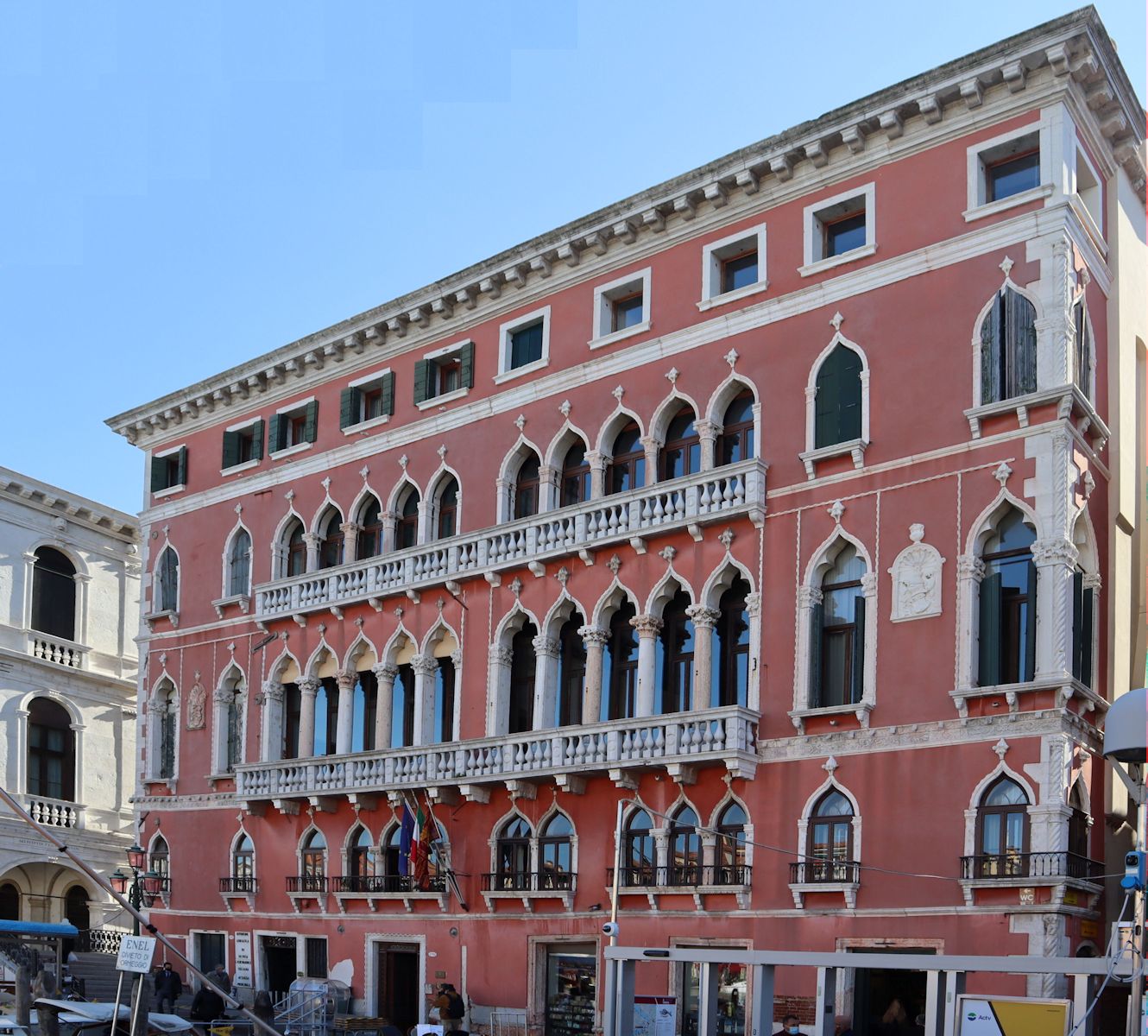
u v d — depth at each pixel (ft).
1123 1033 74.08
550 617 97.40
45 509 141.59
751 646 87.10
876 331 85.51
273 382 121.60
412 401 111.34
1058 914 72.28
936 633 79.61
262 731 115.24
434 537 107.76
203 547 125.18
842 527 84.53
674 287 95.91
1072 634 75.97
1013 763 75.36
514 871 96.27
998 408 79.00
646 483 95.09
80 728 141.79
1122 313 87.30
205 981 54.34
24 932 110.52
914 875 77.61
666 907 87.51
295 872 110.01
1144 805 65.16
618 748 89.56
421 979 99.60
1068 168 80.69
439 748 99.25
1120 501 83.82
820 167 89.35
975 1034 56.03
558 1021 92.27
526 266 102.94
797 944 81.46
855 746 81.35
